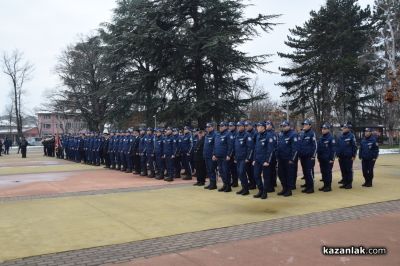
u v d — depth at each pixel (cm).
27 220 869
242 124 1165
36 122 10188
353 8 4506
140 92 3006
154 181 1527
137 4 2728
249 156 1145
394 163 2245
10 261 604
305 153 1175
